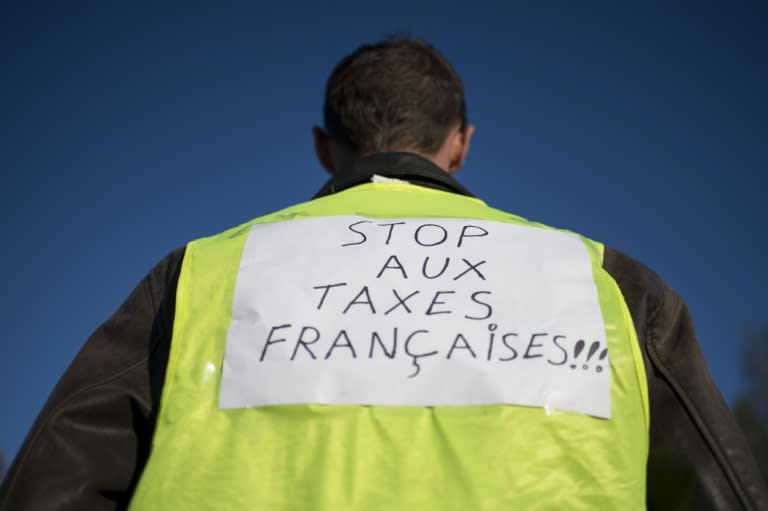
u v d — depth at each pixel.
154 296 1.30
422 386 1.11
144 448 1.22
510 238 1.29
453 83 1.76
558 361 1.15
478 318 1.18
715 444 1.19
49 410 1.20
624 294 1.27
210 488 1.07
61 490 1.15
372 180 1.52
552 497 1.05
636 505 1.08
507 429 1.08
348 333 1.16
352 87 1.71
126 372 1.24
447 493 1.04
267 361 1.15
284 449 1.08
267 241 1.30
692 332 1.30
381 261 1.25
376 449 1.07
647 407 1.18
